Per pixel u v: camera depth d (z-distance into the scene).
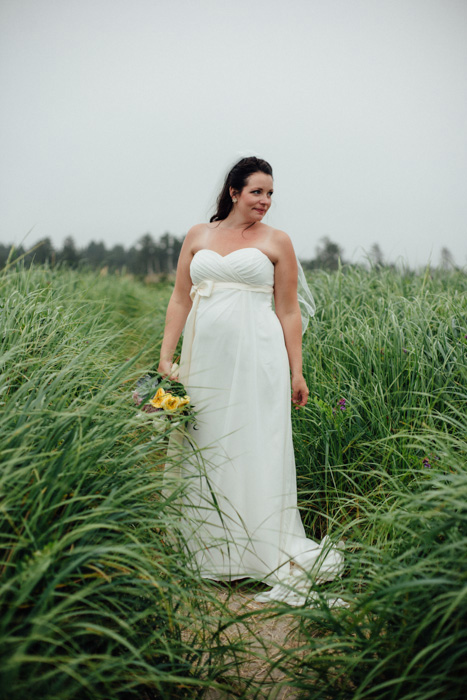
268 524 2.46
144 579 1.55
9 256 3.73
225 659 1.83
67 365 2.25
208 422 2.53
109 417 1.91
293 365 2.73
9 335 2.57
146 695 1.58
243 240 2.64
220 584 2.39
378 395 3.09
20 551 1.45
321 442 3.07
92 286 6.38
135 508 1.76
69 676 1.36
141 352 2.15
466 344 3.26
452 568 1.52
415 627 1.52
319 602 1.80
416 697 1.44
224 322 2.55
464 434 2.42
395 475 2.53
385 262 5.48
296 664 1.78
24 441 1.65
